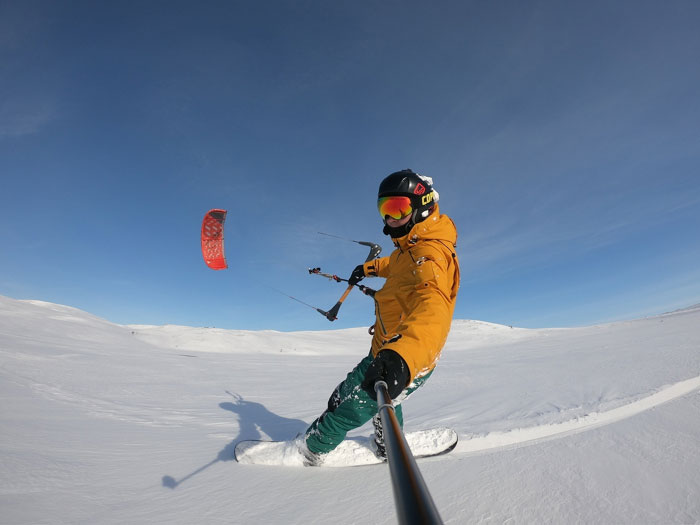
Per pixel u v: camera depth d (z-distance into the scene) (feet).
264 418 10.37
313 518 4.15
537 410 8.50
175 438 8.07
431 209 5.78
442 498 4.37
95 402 10.96
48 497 4.73
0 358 14.99
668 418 6.54
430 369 5.10
